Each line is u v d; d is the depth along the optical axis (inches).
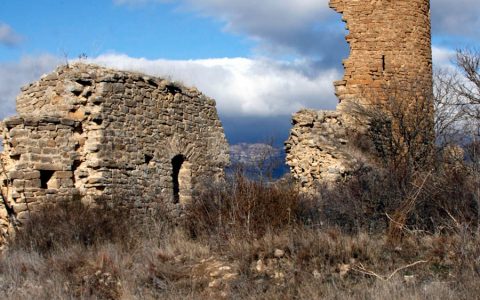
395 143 853.8
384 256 455.2
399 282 385.4
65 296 403.5
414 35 1053.2
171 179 737.6
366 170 709.3
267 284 417.1
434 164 721.0
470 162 621.6
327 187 695.7
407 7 1048.8
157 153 721.6
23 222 597.3
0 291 423.2
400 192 573.0
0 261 508.7
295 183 729.0
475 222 502.0
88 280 438.9
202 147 795.4
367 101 1011.3
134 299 399.9
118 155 671.1
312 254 450.0
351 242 466.0
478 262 406.0
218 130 828.6
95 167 649.6
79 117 664.4
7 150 639.1
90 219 583.2
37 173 617.9
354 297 367.2
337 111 957.8
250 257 459.2
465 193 535.2
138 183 689.6
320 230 509.7
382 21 1042.7
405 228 510.6
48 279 448.1
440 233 500.7
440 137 814.5
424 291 366.9
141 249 520.1
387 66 1035.9
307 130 860.6
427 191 561.6
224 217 551.8
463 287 371.6
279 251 462.0
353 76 1041.5
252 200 561.3
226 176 711.7
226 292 407.2
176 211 732.7
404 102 976.9
